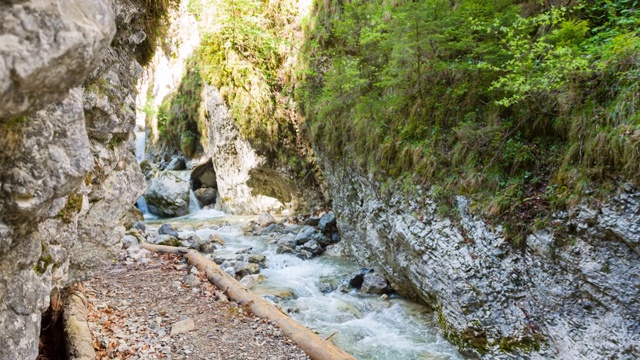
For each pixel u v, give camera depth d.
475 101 5.90
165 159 19.20
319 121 9.59
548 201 4.54
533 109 5.03
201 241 10.15
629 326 3.80
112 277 6.61
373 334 5.80
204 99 16.03
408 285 6.87
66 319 4.22
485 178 5.24
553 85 4.41
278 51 11.85
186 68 17.19
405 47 5.99
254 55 12.23
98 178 3.69
